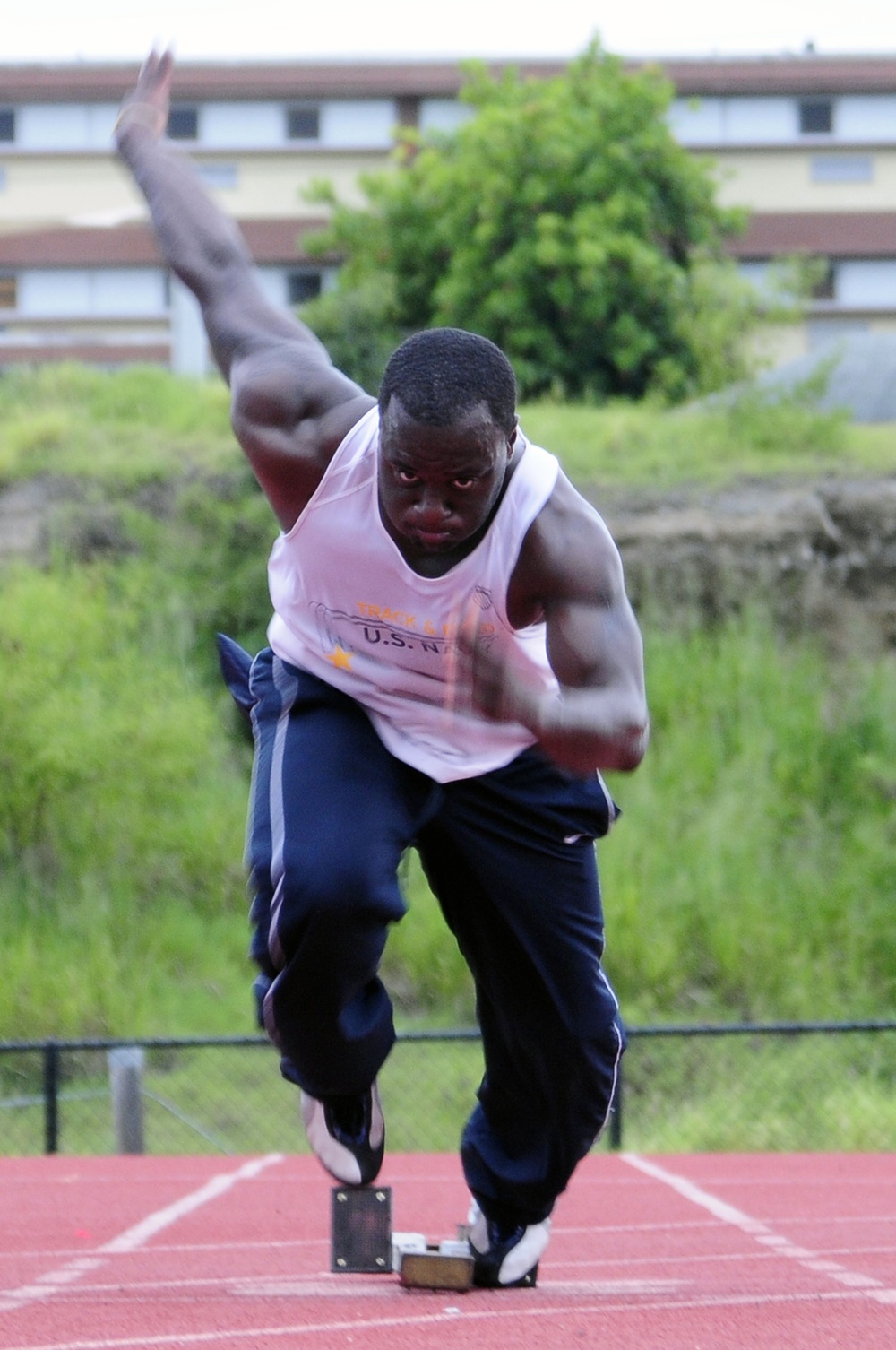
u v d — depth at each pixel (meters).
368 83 85.75
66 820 38.84
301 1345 7.62
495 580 8.45
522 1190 10.04
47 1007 35.41
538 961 9.50
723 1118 32.69
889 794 41.72
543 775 9.35
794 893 38.78
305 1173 24.28
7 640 40.38
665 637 45.97
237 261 9.98
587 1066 9.72
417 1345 7.65
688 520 48.50
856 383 61.19
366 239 68.94
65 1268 12.38
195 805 40.38
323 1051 9.21
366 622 8.93
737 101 88.00
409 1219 17.53
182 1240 15.23
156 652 43.88
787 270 70.75
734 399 55.66
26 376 57.62
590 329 64.19
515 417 8.16
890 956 37.41
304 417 8.89
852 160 88.06
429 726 9.26
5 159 88.62
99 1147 33.44
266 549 47.16
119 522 48.22
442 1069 35.16
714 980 37.00
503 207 64.94
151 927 37.94
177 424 54.12
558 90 67.44
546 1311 8.98
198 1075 35.78
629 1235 15.81
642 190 66.00
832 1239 15.37
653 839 39.75
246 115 86.62
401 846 9.01
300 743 9.24
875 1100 33.12
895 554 48.75
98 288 89.44
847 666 46.41
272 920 8.78
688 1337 8.00
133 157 10.59
